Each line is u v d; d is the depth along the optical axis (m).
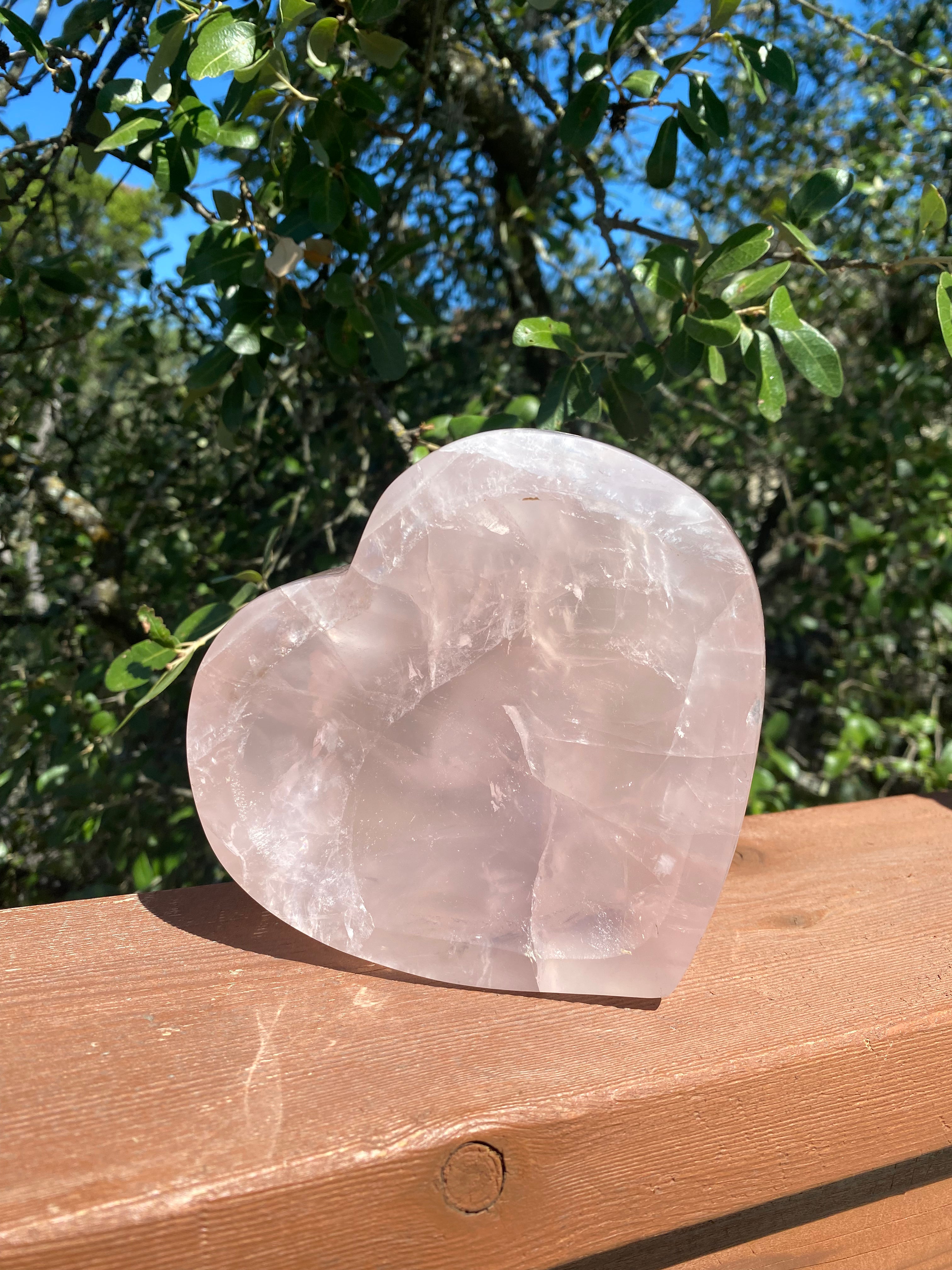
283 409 0.84
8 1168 0.19
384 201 0.73
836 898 0.31
